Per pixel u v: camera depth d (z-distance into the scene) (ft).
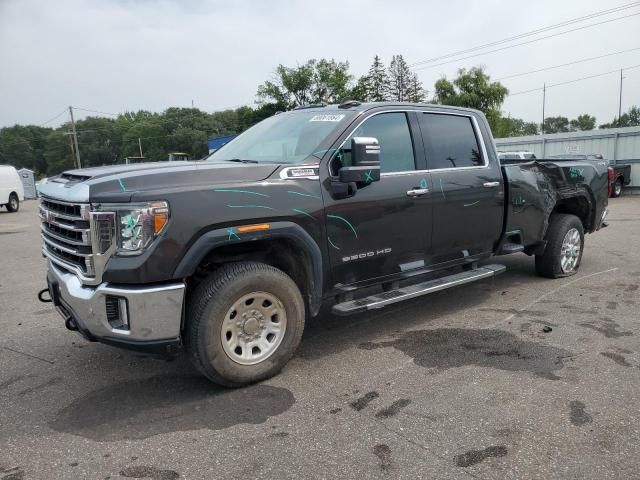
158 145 319.88
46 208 13.28
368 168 13.05
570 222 21.50
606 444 9.57
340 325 16.74
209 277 11.75
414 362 13.58
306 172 13.07
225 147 17.06
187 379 12.94
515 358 13.64
